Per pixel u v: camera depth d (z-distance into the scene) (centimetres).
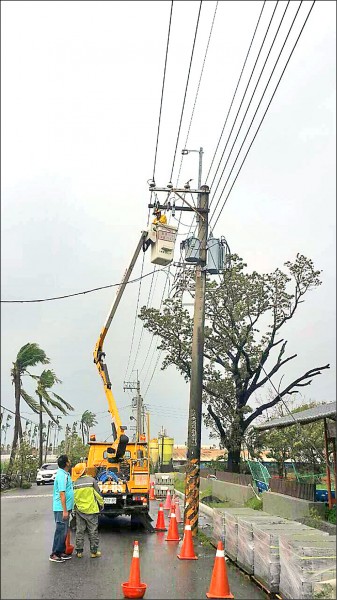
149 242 1589
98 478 1605
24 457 3741
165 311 2703
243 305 2527
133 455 1702
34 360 4309
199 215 1565
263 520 1021
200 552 1186
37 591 829
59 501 1059
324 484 1733
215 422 2745
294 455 2277
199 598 820
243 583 933
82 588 852
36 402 4441
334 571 743
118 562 1057
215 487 2473
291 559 788
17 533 1186
